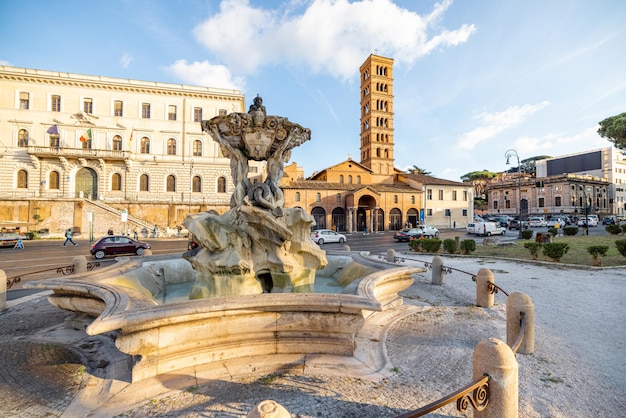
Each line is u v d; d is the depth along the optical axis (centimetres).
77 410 358
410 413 223
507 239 3102
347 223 4778
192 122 5012
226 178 5022
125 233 3591
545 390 400
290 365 448
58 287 524
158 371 424
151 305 432
